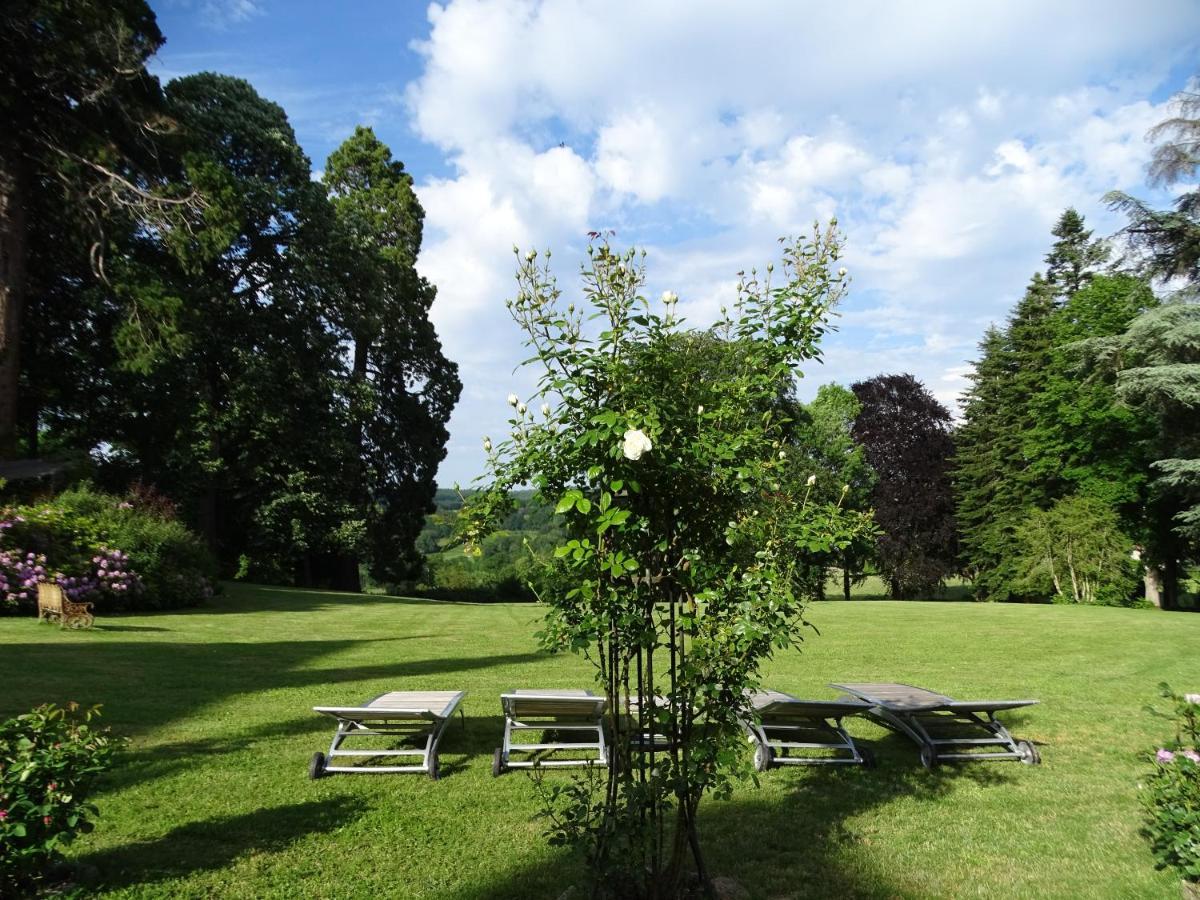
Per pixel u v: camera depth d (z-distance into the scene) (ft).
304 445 98.78
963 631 51.90
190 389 91.04
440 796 17.61
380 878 13.26
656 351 10.94
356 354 118.73
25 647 34.76
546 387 10.95
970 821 16.53
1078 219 130.93
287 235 99.09
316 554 108.78
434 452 123.34
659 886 11.10
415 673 33.04
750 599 10.84
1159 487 90.48
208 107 96.53
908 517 129.08
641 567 10.87
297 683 29.84
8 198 68.80
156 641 39.70
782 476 12.63
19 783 11.28
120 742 13.51
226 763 19.49
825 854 14.64
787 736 23.94
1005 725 25.25
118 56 67.72
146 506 67.26
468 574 140.77
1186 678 33.76
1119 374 78.02
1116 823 16.48
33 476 64.44
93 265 76.79
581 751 21.90
